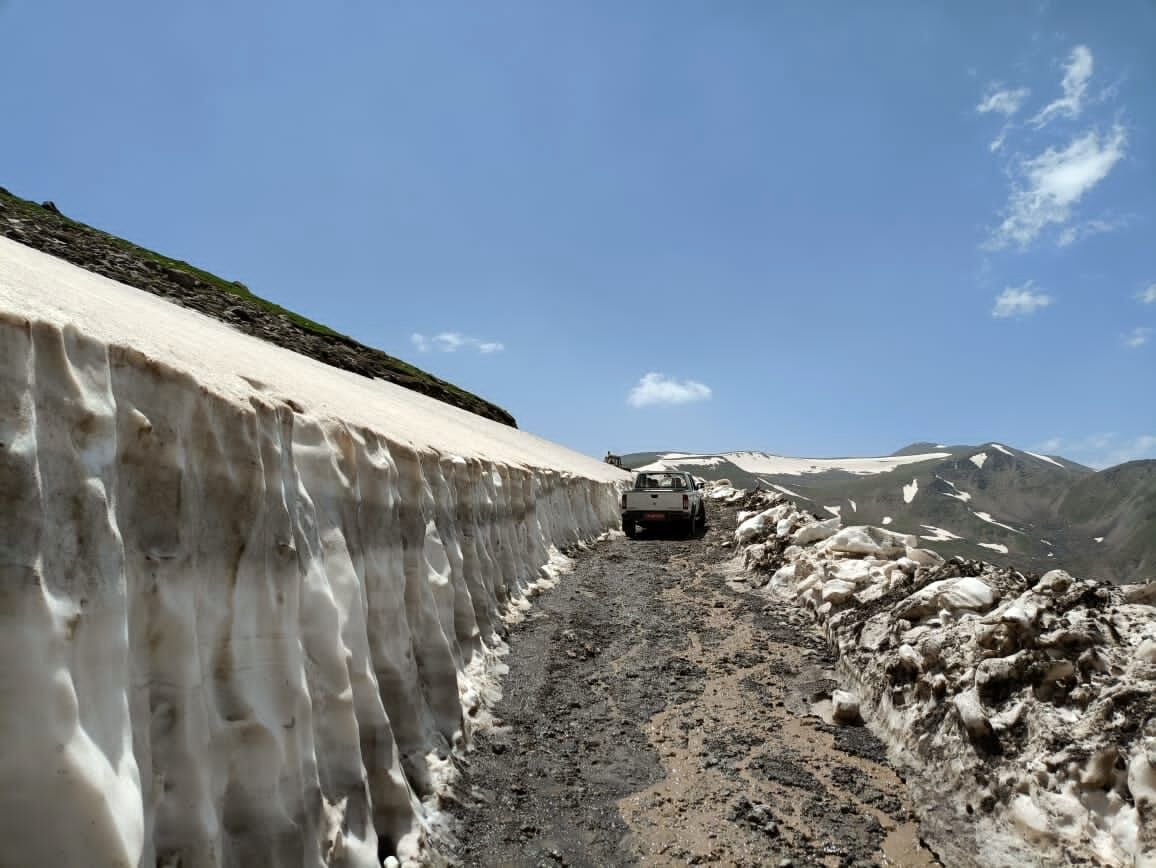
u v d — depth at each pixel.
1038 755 4.80
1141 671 4.89
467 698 6.75
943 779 5.40
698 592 12.58
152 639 3.14
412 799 4.77
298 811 3.62
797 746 6.46
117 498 3.08
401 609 5.77
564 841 4.90
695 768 6.03
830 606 10.04
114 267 28.53
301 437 5.01
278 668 3.82
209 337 10.99
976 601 7.32
